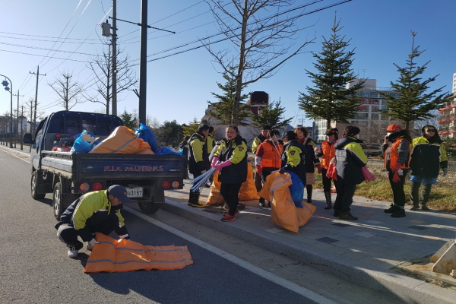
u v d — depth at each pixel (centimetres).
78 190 571
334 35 2750
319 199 891
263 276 427
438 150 720
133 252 463
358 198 887
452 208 735
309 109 2886
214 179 776
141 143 665
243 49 1047
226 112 3325
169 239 570
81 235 445
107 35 1759
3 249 496
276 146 745
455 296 338
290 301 365
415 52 2989
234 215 663
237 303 357
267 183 614
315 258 459
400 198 679
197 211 714
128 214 760
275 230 577
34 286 379
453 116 5906
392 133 686
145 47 1208
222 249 530
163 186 660
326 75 2781
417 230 584
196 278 416
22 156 2923
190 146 774
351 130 652
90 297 359
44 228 611
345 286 406
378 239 532
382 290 384
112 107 1833
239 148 623
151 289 383
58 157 677
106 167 596
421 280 377
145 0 1201
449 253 384
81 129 920
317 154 836
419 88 2989
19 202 841
